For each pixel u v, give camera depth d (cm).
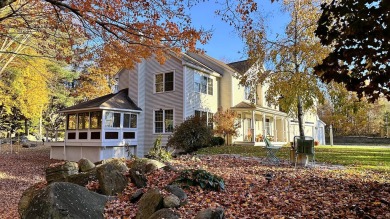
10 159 1833
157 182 588
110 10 641
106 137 1677
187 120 1698
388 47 225
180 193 485
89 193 482
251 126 2284
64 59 839
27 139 3012
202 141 1673
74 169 720
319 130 3412
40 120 3061
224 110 2108
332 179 694
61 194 429
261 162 1050
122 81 2119
